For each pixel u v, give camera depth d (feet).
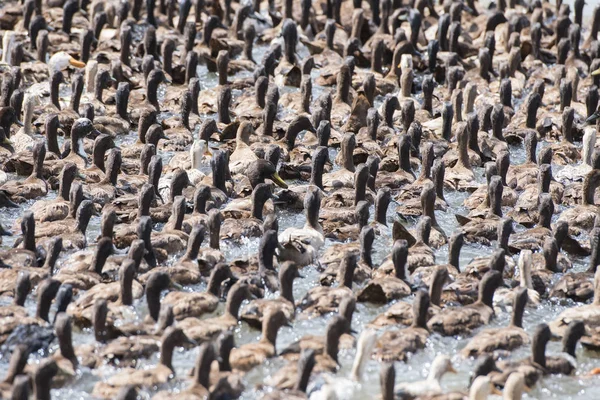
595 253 72.33
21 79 110.63
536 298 68.49
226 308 62.49
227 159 87.10
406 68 113.39
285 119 104.88
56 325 56.70
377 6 142.92
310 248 72.84
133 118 104.06
